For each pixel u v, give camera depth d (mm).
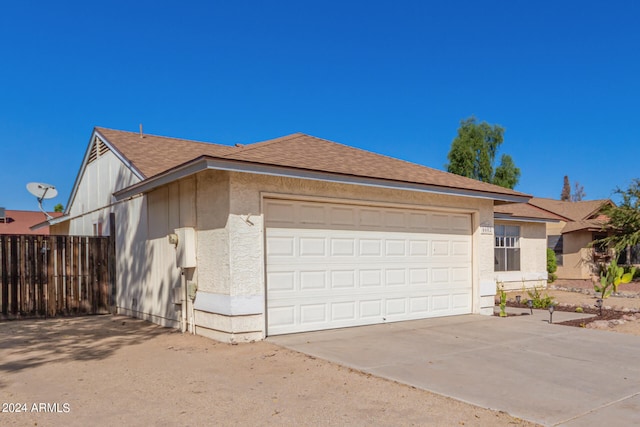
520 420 4988
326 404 5426
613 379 6441
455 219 12227
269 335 9023
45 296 12617
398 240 11039
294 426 4820
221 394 5785
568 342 8758
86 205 16234
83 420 5004
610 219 25812
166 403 5492
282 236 9258
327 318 9805
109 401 5586
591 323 10570
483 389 5961
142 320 11773
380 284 10656
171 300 10469
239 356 7613
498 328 10164
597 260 27125
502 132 37844
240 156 8727
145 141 14773
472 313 12344
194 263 9484
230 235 8492
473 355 7703
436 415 5109
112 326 10938
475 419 5004
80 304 13117
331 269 9898
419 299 11359
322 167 9352
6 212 34469
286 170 8625
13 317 12164
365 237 10469
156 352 8055
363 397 5660
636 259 27734
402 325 10445
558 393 5844
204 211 9281
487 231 12641
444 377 6453
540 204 30656
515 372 6734
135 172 12250
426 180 11016
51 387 6164
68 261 13047
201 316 9359
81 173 16656
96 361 7508
